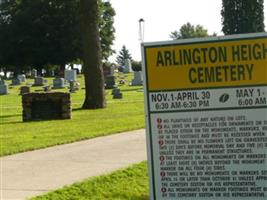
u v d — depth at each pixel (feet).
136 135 59.47
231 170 18.39
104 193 30.96
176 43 18.49
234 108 18.28
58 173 38.32
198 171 18.61
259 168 18.20
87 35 103.50
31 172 39.17
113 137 58.39
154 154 18.88
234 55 18.17
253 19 131.23
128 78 230.89
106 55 338.75
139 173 36.29
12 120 84.84
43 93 82.84
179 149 18.70
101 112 92.79
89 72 102.78
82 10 104.22
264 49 17.98
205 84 18.42
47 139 57.06
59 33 319.27
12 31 325.42
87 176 36.42
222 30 134.51
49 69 338.75
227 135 18.35
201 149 18.56
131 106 105.81
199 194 18.62
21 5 327.26
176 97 18.62
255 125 18.19
